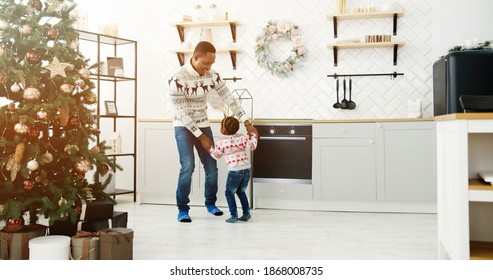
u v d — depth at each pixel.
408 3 4.26
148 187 4.24
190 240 2.80
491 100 1.87
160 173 4.21
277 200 4.02
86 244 2.12
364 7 4.31
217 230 3.09
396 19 4.22
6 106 2.32
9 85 2.38
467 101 1.89
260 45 4.45
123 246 2.14
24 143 2.24
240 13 4.62
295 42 4.39
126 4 4.92
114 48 4.84
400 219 3.50
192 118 3.44
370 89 4.36
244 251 2.54
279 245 2.68
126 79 4.50
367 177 3.81
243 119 3.46
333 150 3.87
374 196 3.80
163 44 4.84
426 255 2.45
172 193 4.19
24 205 2.22
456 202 1.66
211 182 3.61
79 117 2.54
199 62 3.24
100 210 2.59
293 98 4.50
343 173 3.85
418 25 4.25
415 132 3.73
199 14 4.69
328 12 4.43
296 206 3.98
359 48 4.37
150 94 4.87
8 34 2.32
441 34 4.21
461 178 1.62
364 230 3.09
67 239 2.16
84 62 2.59
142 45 4.89
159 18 4.84
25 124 2.22
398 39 4.28
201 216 3.62
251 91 4.60
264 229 3.12
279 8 4.53
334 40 4.40
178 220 3.42
